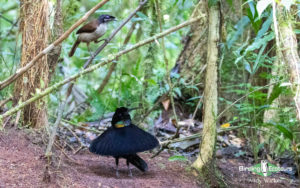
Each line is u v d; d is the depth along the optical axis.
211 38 7.88
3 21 15.64
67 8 10.86
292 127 9.60
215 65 7.91
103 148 7.62
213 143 8.14
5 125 8.55
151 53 11.01
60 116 6.90
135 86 11.31
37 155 7.51
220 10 7.91
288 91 7.78
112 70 14.34
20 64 8.98
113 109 12.50
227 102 11.38
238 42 11.20
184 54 13.93
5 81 7.20
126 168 8.63
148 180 7.66
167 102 12.39
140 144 7.68
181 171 8.40
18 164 6.97
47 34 8.76
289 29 5.82
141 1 10.17
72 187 6.57
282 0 5.20
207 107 8.05
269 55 11.30
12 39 13.98
